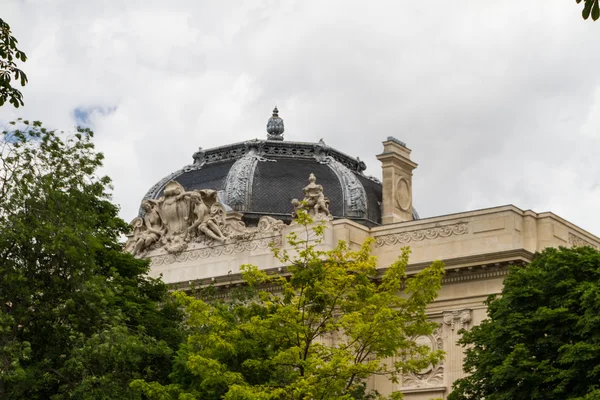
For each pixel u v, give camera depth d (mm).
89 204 86375
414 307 74062
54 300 80938
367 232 106062
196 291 104312
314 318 73188
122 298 86875
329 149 120688
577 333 77875
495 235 99562
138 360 81062
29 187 80000
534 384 78062
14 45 54688
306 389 68562
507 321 80938
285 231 106250
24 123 82125
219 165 120812
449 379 98812
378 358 78188
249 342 73250
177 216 112562
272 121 126125
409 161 120188
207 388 73438
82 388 76500
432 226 102750
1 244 78188
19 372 74625
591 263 82000
